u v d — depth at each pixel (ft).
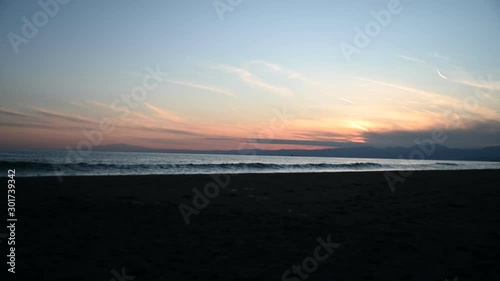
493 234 18.60
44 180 35.91
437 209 25.67
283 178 46.09
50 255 13.87
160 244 15.88
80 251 14.52
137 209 23.40
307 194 32.48
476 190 37.24
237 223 20.40
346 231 18.88
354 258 14.39
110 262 13.32
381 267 13.34
